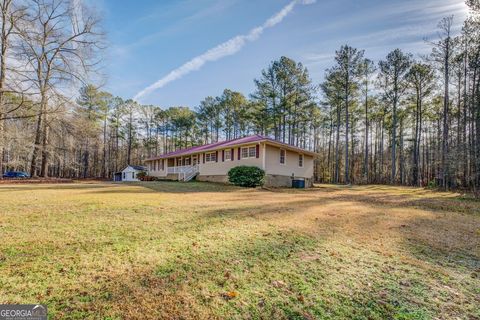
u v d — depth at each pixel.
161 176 31.56
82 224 5.17
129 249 3.86
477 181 16.23
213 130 45.38
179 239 4.45
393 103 27.47
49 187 13.33
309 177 23.30
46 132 18.70
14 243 3.93
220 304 2.53
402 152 33.59
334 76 26.00
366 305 2.64
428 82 25.14
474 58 18.52
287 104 30.19
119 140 45.88
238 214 6.82
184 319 2.27
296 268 3.47
